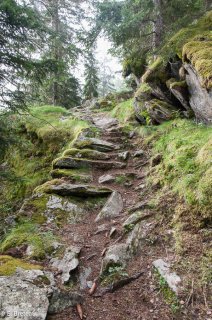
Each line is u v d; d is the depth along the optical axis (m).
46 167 11.05
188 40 7.87
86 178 7.73
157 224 5.23
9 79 7.20
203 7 10.57
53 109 15.75
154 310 3.70
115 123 12.55
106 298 4.02
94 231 5.70
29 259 4.64
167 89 9.31
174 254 4.45
